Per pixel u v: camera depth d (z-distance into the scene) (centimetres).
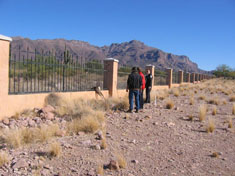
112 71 1410
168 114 939
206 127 704
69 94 1089
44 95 956
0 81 754
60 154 460
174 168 420
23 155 450
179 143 573
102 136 579
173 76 3278
